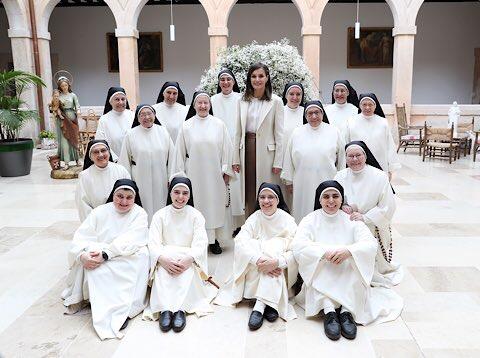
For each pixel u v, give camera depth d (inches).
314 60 488.7
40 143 512.1
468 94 656.4
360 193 157.8
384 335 127.0
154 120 184.7
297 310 142.6
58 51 665.6
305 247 138.3
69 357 118.1
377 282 154.9
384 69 653.3
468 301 146.6
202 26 653.3
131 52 493.4
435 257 184.7
